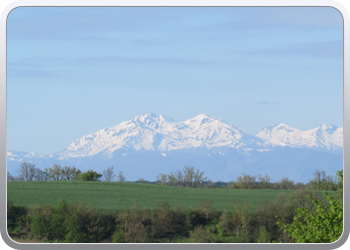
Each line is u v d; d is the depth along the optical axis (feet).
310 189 504.43
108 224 514.68
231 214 512.63
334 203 149.69
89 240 496.23
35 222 495.41
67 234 498.28
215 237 494.59
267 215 490.90
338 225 146.20
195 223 526.57
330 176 504.02
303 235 151.53
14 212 524.93
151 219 526.16
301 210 156.66
